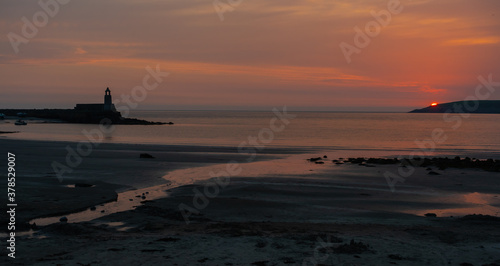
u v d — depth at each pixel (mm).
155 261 9195
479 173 26609
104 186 20500
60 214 14516
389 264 9219
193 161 32188
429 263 9328
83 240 11016
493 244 10961
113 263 9023
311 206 16609
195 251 10031
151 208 15477
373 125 130500
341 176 25062
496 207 16828
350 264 9188
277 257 9625
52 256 9484
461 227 13148
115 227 12867
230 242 10883
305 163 32000
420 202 17641
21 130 83812
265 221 14016
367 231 12406
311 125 128375
